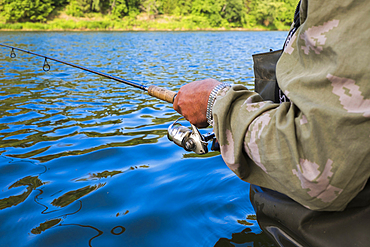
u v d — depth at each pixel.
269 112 0.81
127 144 3.00
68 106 4.82
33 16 49.16
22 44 19.69
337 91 0.67
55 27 49.47
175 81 7.56
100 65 10.64
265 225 1.04
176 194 1.90
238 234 1.46
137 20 58.62
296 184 0.76
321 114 0.68
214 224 1.56
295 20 0.94
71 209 1.77
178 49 17.75
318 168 0.71
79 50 16.61
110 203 1.83
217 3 62.75
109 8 58.25
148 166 2.42
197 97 1.01
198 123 1.05
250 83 7.09
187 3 63.09
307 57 0.75
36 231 1.56
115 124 3.83
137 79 7.84
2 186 2.11
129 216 1.67
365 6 0.64
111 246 1.42
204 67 10.10
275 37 34.34
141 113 4.42
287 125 0.74
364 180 0.72
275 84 1.22
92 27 51.88
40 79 7.54
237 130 0.86
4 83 6.90
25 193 1.99
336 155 0.68
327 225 0.87
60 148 2.91
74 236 1.51
